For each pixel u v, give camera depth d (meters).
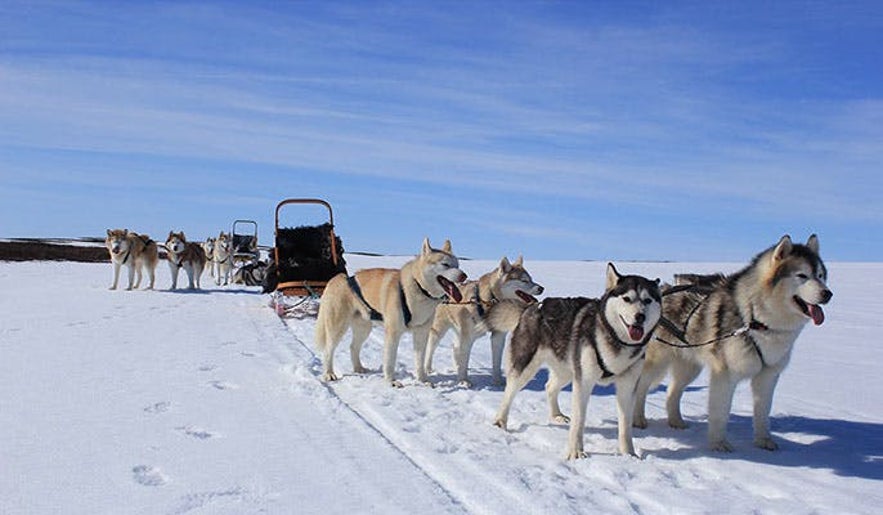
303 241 12.99
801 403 7.02
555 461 4.99
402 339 10.66
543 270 30.36
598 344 5.00
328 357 7.48
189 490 4.17
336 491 4.23
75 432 5.23
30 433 5.18
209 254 21.27
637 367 5.09
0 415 5.62
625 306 4.81
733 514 4.05
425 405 6.45
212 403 6.21
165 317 12.01
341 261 12.88
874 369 8.95
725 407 5.35
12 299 14.31
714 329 5.37
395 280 7.27
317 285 12.15
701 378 8.38
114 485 4.22
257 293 17.14
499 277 7.62
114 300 14.49
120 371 7.41
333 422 5.73
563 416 6.02
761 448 5.41
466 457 4.98
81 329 10.34
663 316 5.71
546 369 8.81
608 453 5.23
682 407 6.82
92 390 6.54
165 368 7.64
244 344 9.45
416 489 4.30
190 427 5.47
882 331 12.52
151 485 4.25
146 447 4.93
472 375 8.16
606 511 4.07
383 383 7.32
